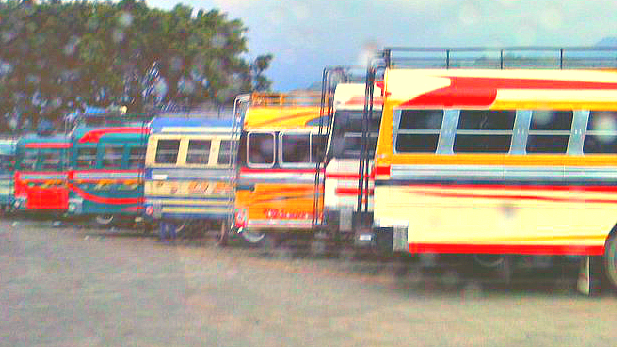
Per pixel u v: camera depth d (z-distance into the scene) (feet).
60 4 117.91
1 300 29.66
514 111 31.42
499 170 31.30
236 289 32.89
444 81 31.86
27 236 63.82
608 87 31.50
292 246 54.39
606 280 32.99
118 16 113.70
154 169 58.34
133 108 114.52
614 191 31.01
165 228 59.00
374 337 22.81
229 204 53.72
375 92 39.73
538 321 25.64
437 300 30.27
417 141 31.60
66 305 28.50
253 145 51.47
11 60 116.47
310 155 50.80
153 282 35.01
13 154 85.15
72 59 115.96
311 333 23.39
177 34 114.83
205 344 21.80
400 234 31.27
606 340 22.52
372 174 38.09
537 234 31.01
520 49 33.06
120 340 22.34
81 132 68.44
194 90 115.24
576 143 31.24
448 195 31.32
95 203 67.62
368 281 36.01
